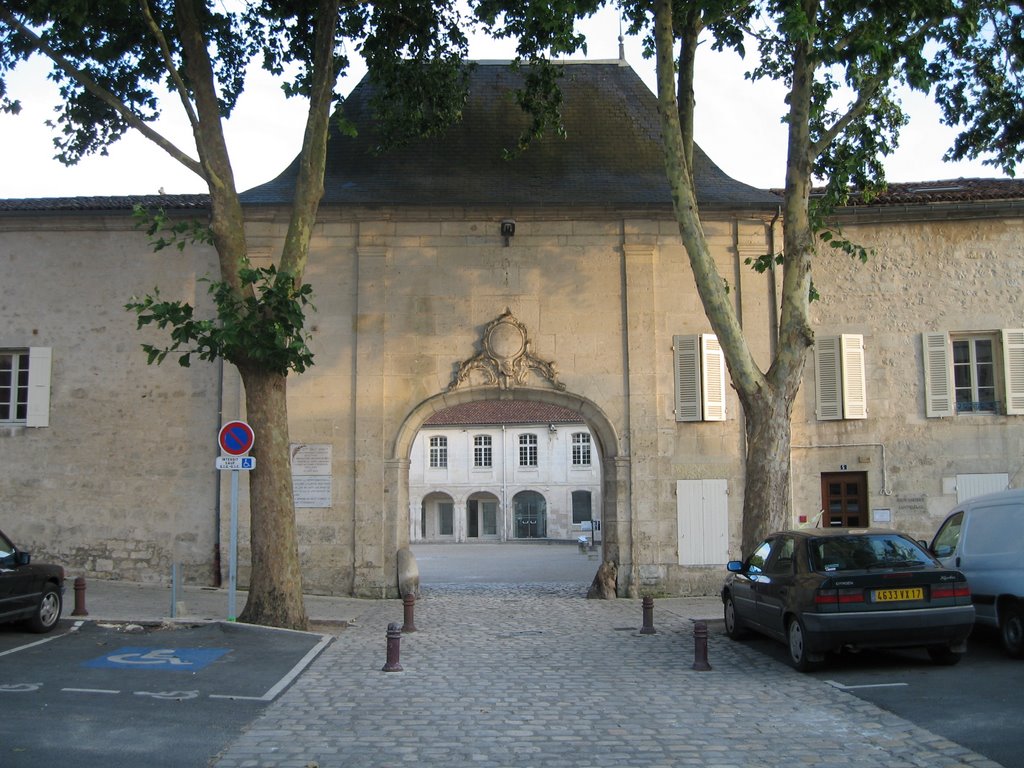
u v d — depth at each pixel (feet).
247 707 25.86
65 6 39.58
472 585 68.23
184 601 48.85
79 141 47.57
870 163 50.44
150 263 57.93
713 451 56.90
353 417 56.44
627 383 57.11
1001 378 58.08
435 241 57.67
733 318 42.14
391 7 50.29
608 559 56.39
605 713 25.30
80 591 42.06
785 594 31.55
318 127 42.80
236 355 40.22
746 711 25.31
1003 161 51.49
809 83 43.73
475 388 56.70
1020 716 23.61
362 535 55.62
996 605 32.32
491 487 168.86
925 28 41.63
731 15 46.70
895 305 58.59
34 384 57.11
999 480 57.11
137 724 23.66
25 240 58.39
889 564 30.55
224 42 49.01
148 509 56.24
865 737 22.36
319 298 57.26
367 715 25.09
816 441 57.82
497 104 65.16
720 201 58.08
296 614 40.75
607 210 57.72
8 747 21.25
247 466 40.19
